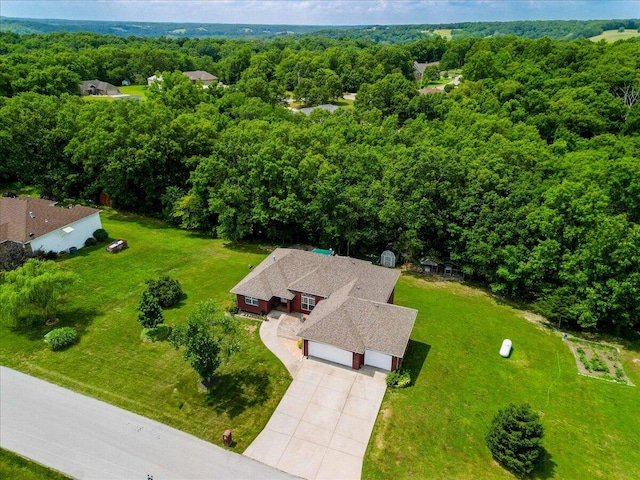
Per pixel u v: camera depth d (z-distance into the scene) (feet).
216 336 93.97
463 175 144.46
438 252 150.82
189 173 183.11
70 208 154.40
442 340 111.96
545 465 77.05
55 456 73.46
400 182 147.84
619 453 81.20
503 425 76.38
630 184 132.67
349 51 475.31
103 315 113.29
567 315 117.50
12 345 100.12
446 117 231.71
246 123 205.16
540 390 96.43
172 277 135.74
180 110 225.97
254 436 79.10
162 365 95.86
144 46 476.95
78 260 142.82
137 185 186.50
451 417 86.02
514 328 120.47
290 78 402.72
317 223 153.89
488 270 137.28
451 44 549.13
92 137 176.24
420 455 77.00
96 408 83.46
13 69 262.47
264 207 157.58
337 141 177.99
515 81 257.34
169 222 183.93
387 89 277.64
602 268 114.93
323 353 99.35
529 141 172.45
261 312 115.96
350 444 78.48
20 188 195.93
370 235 151.02
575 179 137.69
